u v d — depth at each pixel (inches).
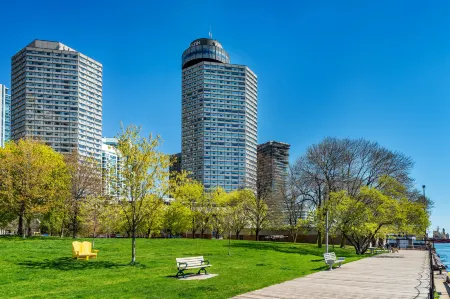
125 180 858.8
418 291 585.3
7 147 1765.5
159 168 878.4
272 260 1045.8
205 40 6589.6
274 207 2202.3
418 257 1494.8
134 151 852.6
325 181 1689.2
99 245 1294.3
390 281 698.2
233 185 5846.5
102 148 5497.1
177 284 596.4
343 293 557.3
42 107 5073.8
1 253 945.5
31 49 5123.0
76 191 1843.0
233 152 5954.7
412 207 1492.4
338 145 1731.1
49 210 1681.8
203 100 5944.9
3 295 502.6
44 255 956.6
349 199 1497.3
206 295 505.7
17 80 5201.8
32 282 605.6
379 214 1523.1
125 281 633.6
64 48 5477.4
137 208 874.8
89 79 5467.5
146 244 1387.8
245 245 1504.7
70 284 597.9
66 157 1973.4
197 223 2266.2
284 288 589.9
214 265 880.3
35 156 1601.9
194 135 5974.4
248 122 6161.4
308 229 2130.9
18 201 1533.0
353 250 1854.1
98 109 5590.6
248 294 530.0
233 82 6122.1
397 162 1738.4
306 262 1042.1
